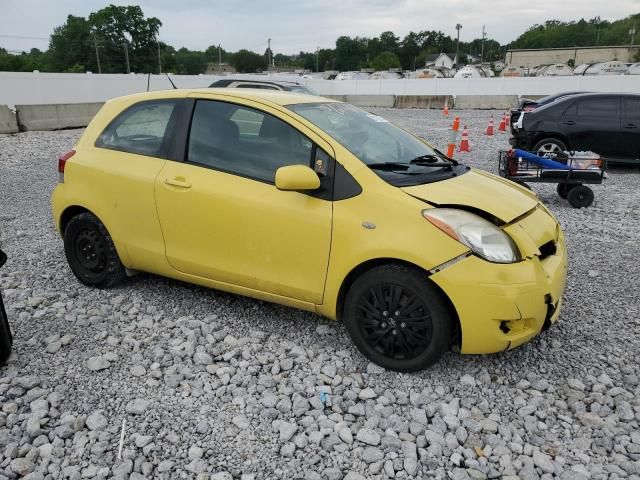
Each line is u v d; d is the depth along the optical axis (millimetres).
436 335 3326
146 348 3846
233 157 3963
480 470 2738
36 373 3525
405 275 3326
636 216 7715
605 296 4797
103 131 4652
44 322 4191
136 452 2848
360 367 3609
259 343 3885
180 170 4117
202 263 4086
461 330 3244
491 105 30000
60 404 3219
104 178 4453
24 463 2742
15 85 23625
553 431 3037
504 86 33344
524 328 3328
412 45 143375
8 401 3248
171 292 4723
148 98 4477
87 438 2939
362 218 3424
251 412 3166
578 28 137000
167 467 2729
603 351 3848
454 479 2684
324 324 4156
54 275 5117
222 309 4414
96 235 4629
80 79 25984
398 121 22281
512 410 3221
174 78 29578
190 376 3500
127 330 4082
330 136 3703
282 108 3879
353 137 3873
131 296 4637
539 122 11516
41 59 90500
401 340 3445
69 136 16141
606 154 11289
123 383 3436
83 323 4172
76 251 4773
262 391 3354
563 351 3836
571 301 4676
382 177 3523
